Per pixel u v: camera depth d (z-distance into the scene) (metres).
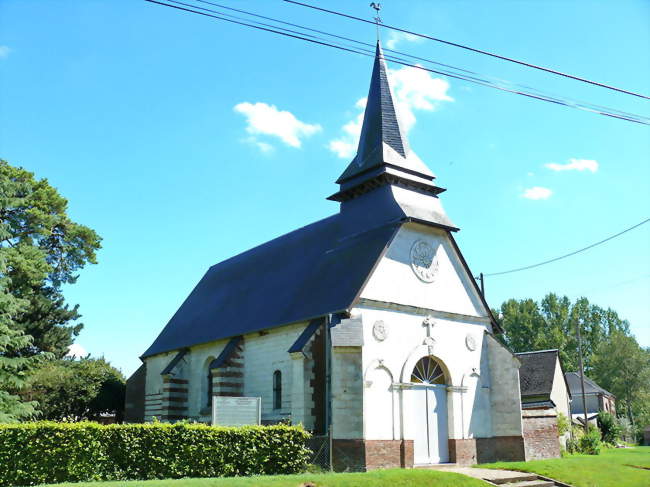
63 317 45.06
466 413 27.86
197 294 42.84
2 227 32.91
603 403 79.12
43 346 42.78
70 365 43.69
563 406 53.44
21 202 33.84
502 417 28.48
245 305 32.97
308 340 24.27
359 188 30.44
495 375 29.14
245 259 40.81
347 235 29.92
